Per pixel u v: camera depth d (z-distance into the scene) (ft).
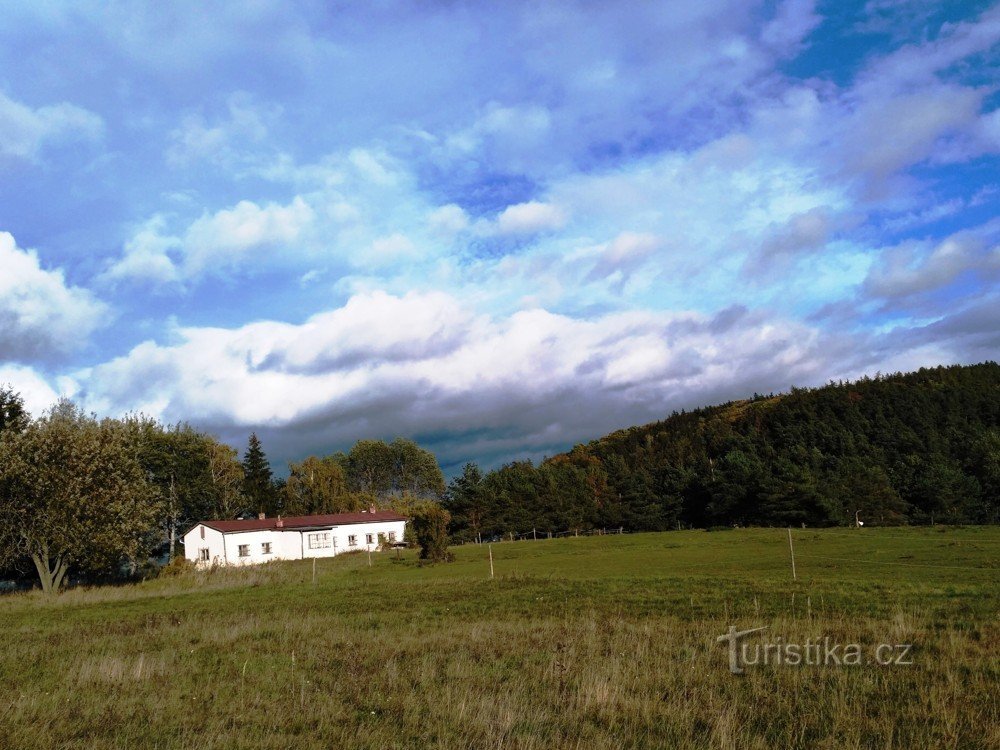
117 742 29.35
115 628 72.95
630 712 30.73
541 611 70.33
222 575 145.28
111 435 148.77
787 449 303.07
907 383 473.26
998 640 42.70
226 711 34.24
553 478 296.92
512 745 27.02
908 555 108.78
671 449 402.52
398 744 28.07
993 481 240.73
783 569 99.76
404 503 334.65
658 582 87.10
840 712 29.19
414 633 57.52
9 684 42.83
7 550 136.26
